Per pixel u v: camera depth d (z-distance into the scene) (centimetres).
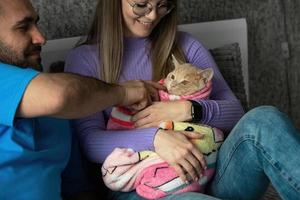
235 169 105
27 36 93
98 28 129
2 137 87
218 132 113
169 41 131
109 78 125
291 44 186
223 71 149
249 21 181
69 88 82
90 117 119
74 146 117
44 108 81
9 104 81
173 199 100
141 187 107
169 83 118
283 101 191
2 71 84
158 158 106
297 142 95
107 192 121
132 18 123
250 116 103
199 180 107
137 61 130
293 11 183
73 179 117
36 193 90
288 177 93
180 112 112
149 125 113
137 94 107
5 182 86
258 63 186
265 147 97
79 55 127
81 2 154
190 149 104
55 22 153
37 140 94
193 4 174
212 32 161
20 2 91
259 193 109
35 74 83
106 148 111
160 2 120
